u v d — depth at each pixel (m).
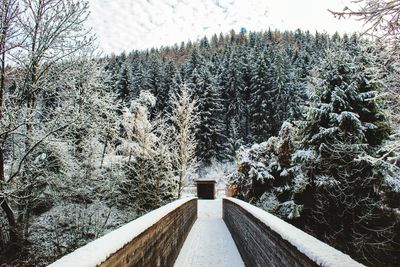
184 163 20.34
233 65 49.50
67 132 11.24
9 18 9.55
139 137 18.64
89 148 13.55
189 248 8.72
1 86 9.88
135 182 17.84
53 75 11.16
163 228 5.23
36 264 10.42
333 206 10.53
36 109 10.39
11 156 10.91
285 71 50.88
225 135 47.19
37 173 10.73
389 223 10.02
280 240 3.28
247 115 48.59
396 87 4.20
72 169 11.96
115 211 17.67
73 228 13.68
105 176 14.72
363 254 9.31
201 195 29.22
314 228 11.12
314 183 11.14
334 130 10.49
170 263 6.15
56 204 12.96
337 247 10.06
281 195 15.87
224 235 11.09
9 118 9.57
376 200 10.17
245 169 19.17
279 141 17.53
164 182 18.31
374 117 10.67
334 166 10.45
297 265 2.61
